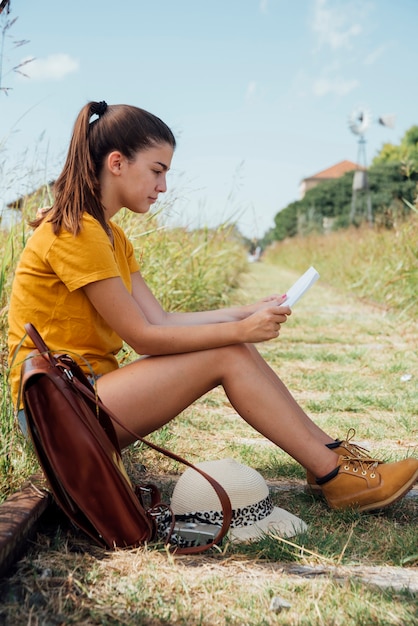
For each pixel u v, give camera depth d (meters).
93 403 2.18
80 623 1.67
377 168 40.31
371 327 8.11
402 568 2.07
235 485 2.31
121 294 2.28
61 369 2.10
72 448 2.05
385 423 3.97
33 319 2.30
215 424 3.86
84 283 2.23
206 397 4.54
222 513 2.18
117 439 2.21
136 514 2.11
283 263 27.73
